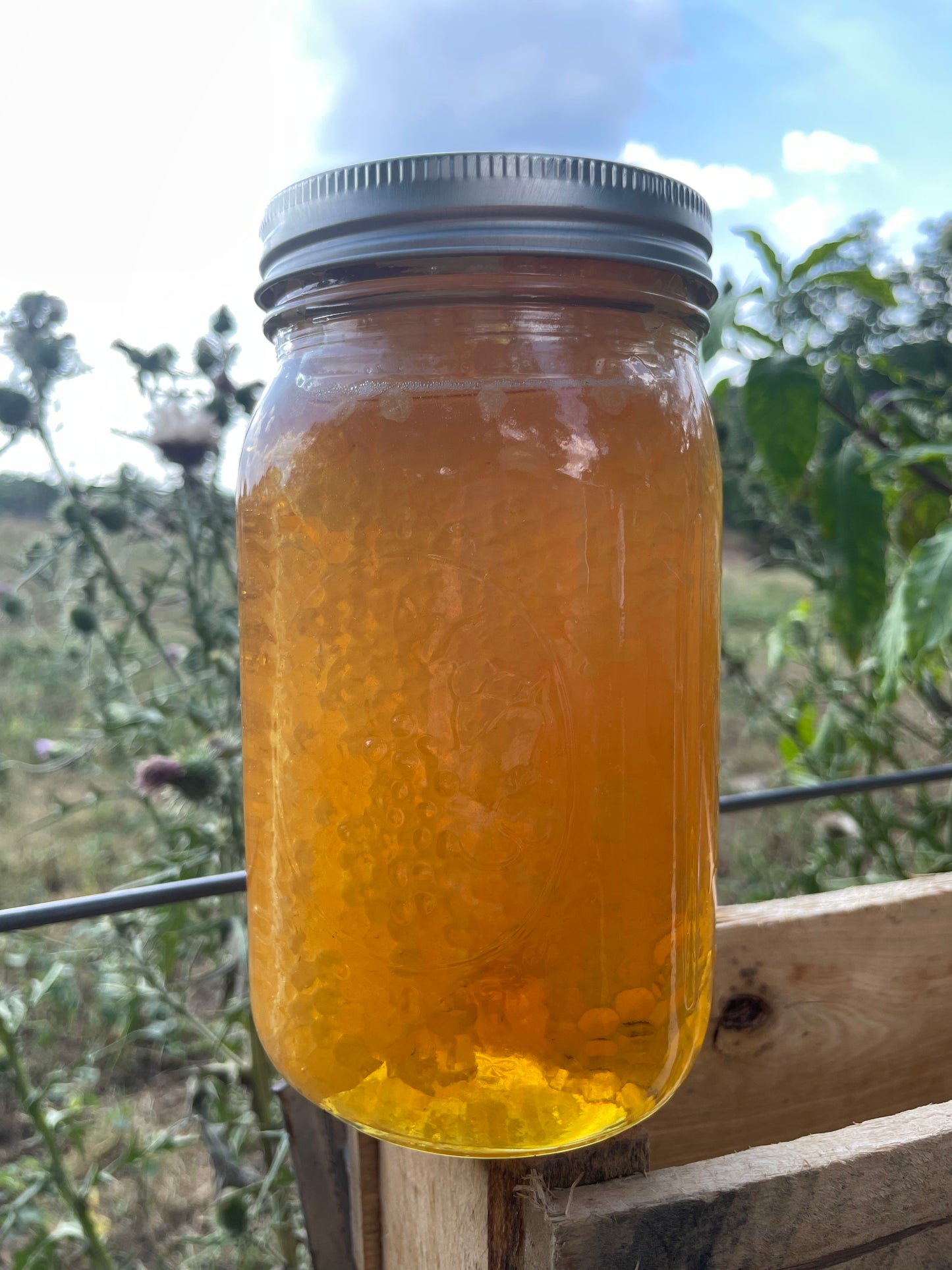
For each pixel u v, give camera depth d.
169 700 0.75
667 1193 0.19
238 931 0.61
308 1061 0.20
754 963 0.30
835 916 0.31
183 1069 0.77
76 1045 0.89
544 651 0.19
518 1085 0.19
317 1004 0.20
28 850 1.18
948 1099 0.33
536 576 0.19
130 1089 0.87
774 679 1.05
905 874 0.72
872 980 0.31
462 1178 0.22
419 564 0.19
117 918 0.63
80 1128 0.62
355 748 0.19
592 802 0.19
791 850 1.04
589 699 0.19
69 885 1.12
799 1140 0.21
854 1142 0.21
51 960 0.77
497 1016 0.19
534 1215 0.19
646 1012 0.19
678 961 0.20
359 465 0.19
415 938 0.19
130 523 0.72
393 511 0.19
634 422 0.19
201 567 0.82
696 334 0.22
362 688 0.19
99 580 0.78
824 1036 0.31
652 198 0.18
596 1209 0.19
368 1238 0.29
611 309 0.19
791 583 1.92
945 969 0.32
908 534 0.62
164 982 0.65
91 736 0.80
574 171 0.17
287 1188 0.60
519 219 0.17
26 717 1.50
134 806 1.15
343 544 0.19
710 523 0.21
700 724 0.21
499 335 0.19
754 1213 0.20
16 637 1.28
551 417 0.19
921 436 0.58
